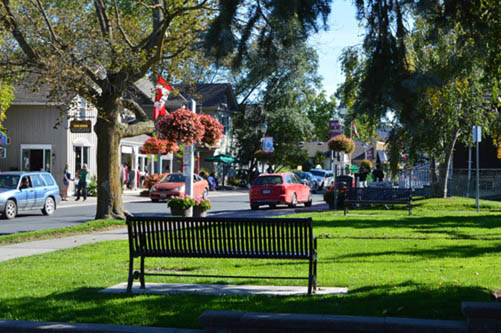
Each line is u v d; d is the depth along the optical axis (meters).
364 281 8.82
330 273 9.70
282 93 66.25
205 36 7.55
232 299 7.70
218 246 8.69
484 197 30.81
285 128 66.88
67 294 8.28
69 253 13.06
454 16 7.84
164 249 8.77
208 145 22.64
